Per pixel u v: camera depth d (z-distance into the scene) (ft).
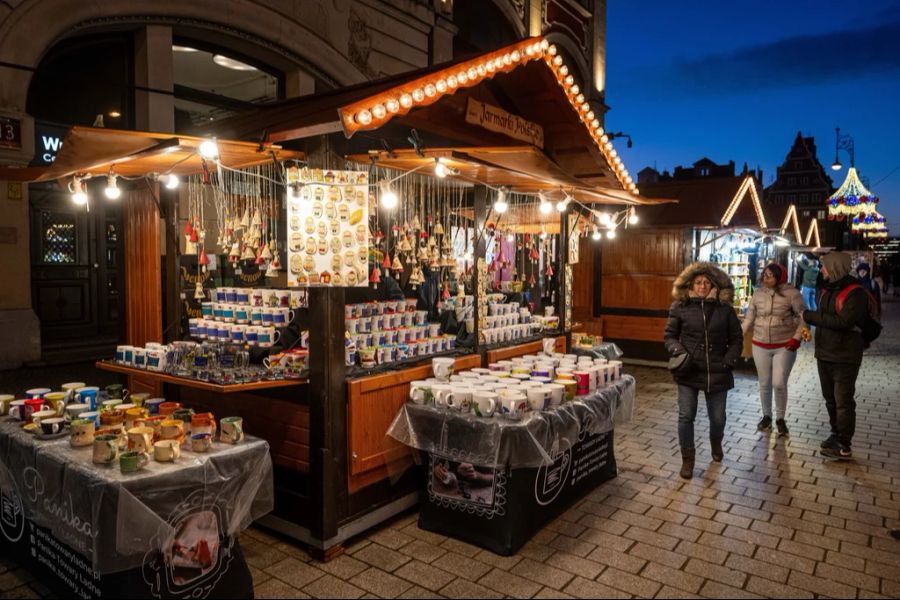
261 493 10.55
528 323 19.80
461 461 12.05
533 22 45.27
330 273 11.18
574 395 13.67
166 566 9.05
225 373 12.09
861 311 16.75
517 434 11.56
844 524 13.12
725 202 32.63
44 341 27.68
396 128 13.66
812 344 44.32
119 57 25.16
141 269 16.47
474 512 12.08
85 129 10.43
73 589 9.78
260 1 26.68
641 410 23.18
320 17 29.37
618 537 12.47
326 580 10.75
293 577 10.84
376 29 32.60
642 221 33.42
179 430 9.97
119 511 8.43
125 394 13.29
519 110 15.71
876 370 32.37
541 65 14.19
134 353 13.56
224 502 9.73
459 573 11.01
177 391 14.99
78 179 13.91
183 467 9.18
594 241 34.50
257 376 11.84
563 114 15.76
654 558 11.59
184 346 13.67
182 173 14.60
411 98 10.55
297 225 11.17
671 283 32.55
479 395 12.01
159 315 15.89
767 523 13.16
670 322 16.56
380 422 12.64
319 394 11.34
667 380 29.40
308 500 11.65
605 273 34.50
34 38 20.79
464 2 40.37
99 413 11.09
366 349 13.51
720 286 16.03
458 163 12.22
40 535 10.53
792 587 10.57
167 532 8.95
